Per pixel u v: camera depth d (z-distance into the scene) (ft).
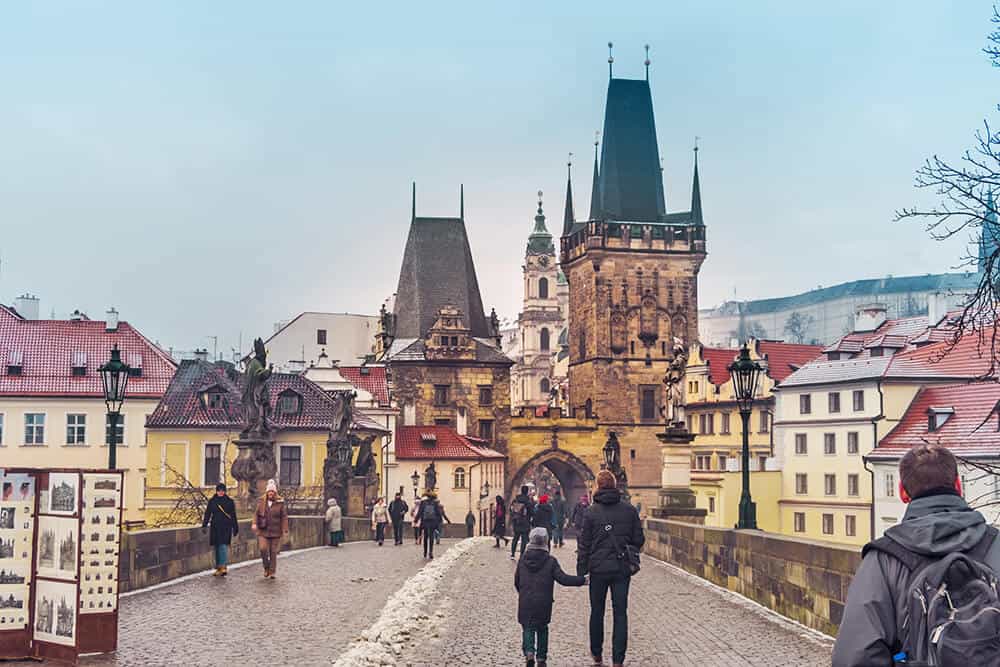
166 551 100.42
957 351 283.18
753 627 70.28
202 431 303.07
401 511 184.96
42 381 320.09
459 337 455.63
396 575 112.78
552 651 63.36
